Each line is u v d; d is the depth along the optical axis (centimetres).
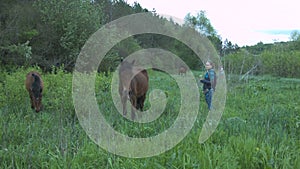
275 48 3584
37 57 1981
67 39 2008
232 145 529
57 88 1007
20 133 618
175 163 450
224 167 429
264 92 1555
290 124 719
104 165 462
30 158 468
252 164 457
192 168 434
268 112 888
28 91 970
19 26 1959
